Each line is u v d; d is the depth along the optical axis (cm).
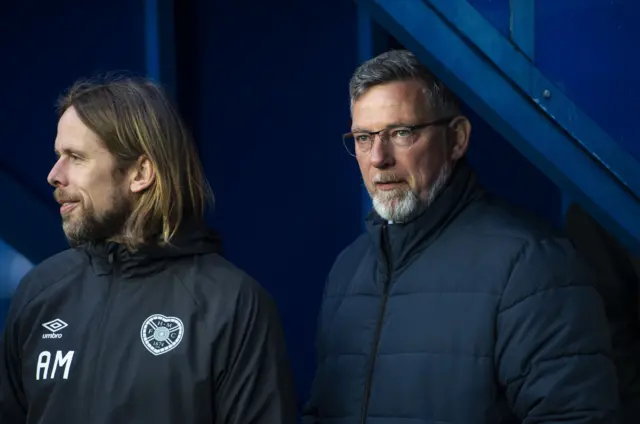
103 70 958
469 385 646
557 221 966
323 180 989
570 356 625
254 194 1002
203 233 626
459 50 667
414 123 684
